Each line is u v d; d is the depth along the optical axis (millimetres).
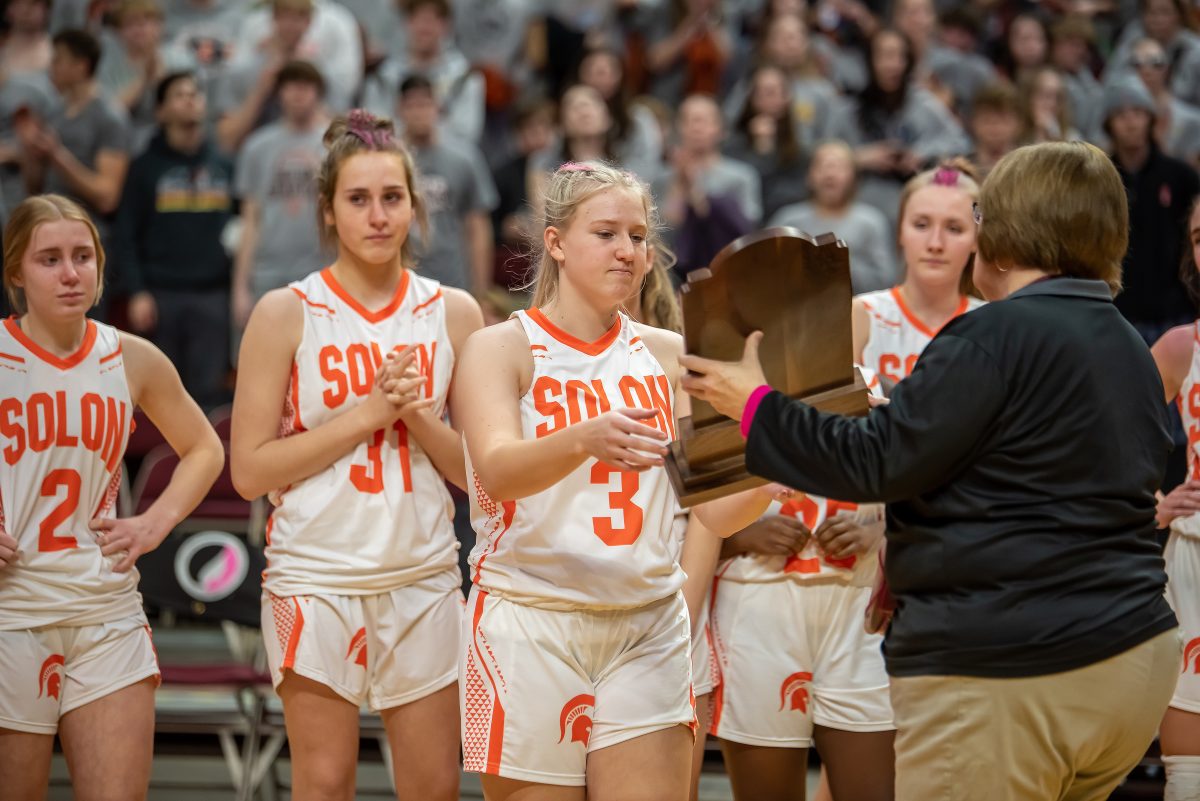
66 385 5379
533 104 12086
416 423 5430
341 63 13102
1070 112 12766
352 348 5496
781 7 13836
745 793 5895
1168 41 13773
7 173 11422
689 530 5652
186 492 5691
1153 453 3986
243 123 12141
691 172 11656
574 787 4555
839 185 11078
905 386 3891
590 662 4570
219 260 11172
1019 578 3826
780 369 4086
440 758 5422
